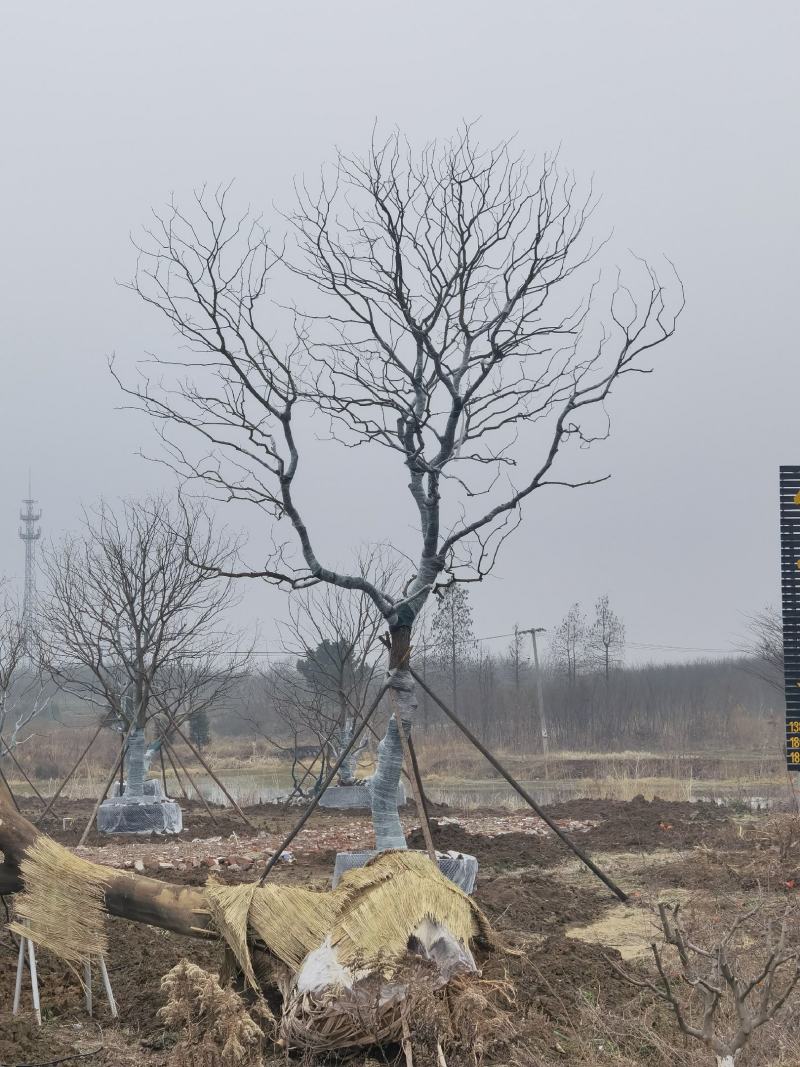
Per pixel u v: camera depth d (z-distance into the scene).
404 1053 6.36
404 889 6.90
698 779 30.89
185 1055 6.15
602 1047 6.75
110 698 19.66
